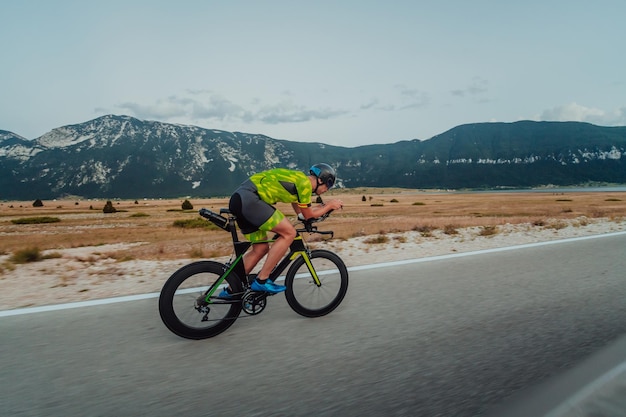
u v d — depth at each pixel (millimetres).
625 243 7855
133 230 28906
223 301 3217
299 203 3484
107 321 3590
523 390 2232
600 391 2125
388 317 3645
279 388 2357
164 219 48125
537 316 3609
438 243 8625
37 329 3387
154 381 2465
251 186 3430
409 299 4195
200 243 14938
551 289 4520
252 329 3385
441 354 2816
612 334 3109
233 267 3344
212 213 3355
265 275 3408
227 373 2568
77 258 7688
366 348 2949
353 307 3951
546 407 1999
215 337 3209
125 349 2969
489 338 3104
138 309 3936
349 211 55812
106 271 6027
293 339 3146
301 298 3670
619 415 1880
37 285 5086
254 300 3367
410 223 20094
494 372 2502
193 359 2791
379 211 54531
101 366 2682
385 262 6199
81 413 2100
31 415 2082
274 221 3383
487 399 2158
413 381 2418
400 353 2846
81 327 3436
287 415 2061
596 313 3662
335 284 3822
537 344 2953
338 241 9539
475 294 4355
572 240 8406
